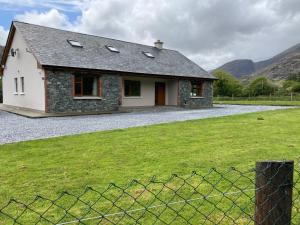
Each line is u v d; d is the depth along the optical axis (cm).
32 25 1769
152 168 529
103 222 325
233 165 542
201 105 2325
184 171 509
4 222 324
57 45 1692
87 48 1833
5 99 2156
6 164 567
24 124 1176
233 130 958
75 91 1623
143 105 2114
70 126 1117
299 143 734
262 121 1197
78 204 373
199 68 2445
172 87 2225
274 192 205
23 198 394
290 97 3362
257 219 210
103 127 1091
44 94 1516
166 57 2327
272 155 613
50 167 543
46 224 321
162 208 357
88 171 516
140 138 821
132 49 2148
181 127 1034
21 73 1809
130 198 389
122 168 532
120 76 1794
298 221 320
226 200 377
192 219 329
